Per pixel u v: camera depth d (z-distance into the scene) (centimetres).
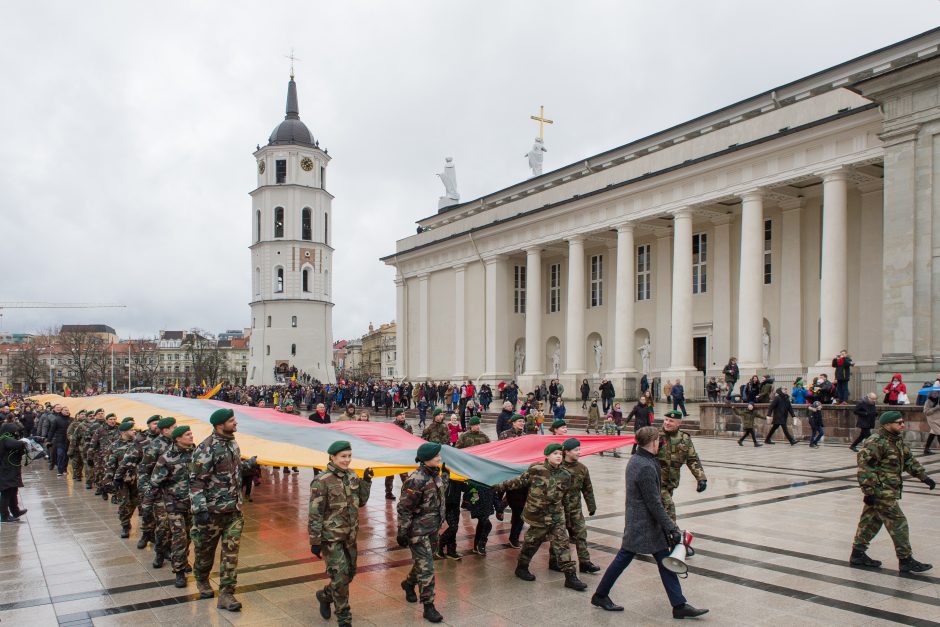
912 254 2316
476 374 4825
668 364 3934
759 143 2972
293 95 9288
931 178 2281
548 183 4647
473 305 4909
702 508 1193
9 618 737
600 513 1206
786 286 3319
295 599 790
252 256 9069
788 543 954
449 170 5981
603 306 4431
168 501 855
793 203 3300
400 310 5709
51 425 2112
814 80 3369
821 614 685
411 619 715
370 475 968
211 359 11856
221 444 779
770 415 2197
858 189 3067
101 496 1580
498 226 4519
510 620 702
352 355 18900
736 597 743
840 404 2227
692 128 3878
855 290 3075
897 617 670
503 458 1033
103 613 750
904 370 2306
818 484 1421
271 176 8919
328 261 9188
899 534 805
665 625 675
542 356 4788
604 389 3100
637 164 3791
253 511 1342
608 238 4253
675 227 3397
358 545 1036
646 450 704
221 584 759
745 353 3047
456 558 949
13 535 1161
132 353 12294
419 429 3475
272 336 8675
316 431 1281
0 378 14512
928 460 1705
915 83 2311
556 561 880
